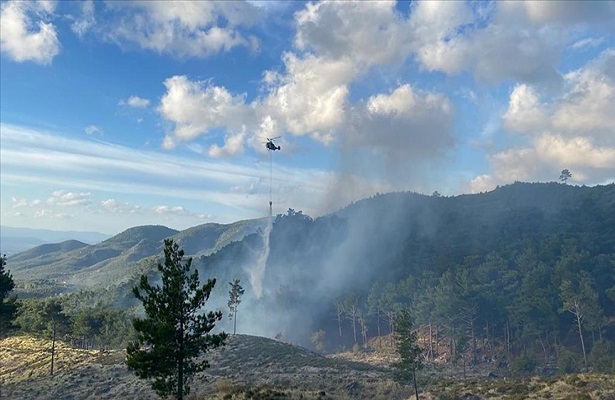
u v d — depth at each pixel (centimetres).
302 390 3988
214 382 6338
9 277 5425
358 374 7369
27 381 7294
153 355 2688
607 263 13425
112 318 11556
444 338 13362
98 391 6322
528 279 12262
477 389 5212
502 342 12306
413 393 5806
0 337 6200
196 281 2908
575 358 9612
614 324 11444
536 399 4306
